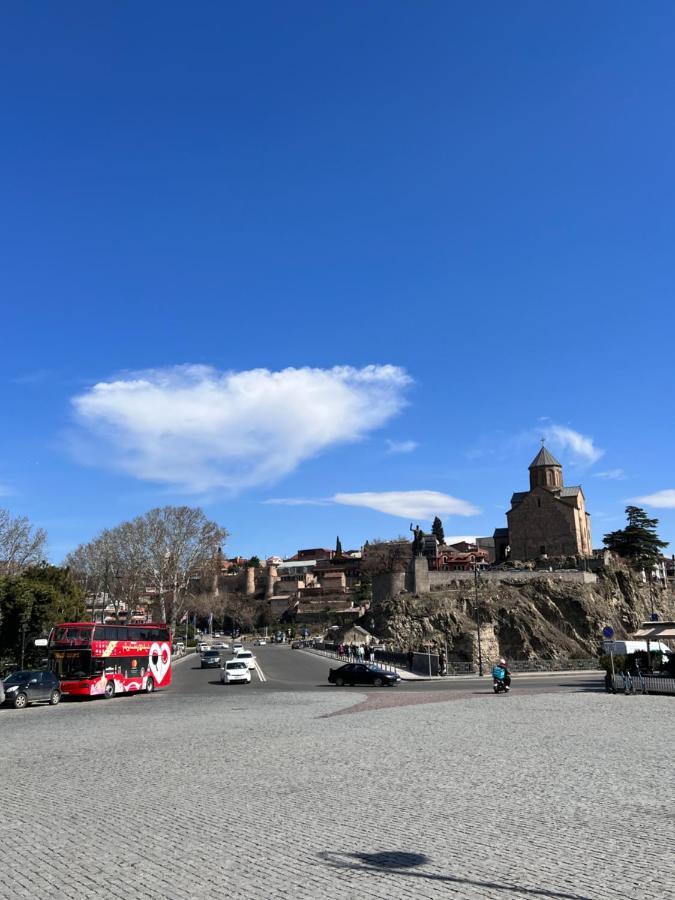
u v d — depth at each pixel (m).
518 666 59.88
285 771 14.96
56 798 12.50
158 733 22.66
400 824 10.25
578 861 8.37
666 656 43.16
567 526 123.25
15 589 48.78
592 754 16.72
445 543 190.38
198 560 88.88
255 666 64.38
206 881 7.84
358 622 122.56
